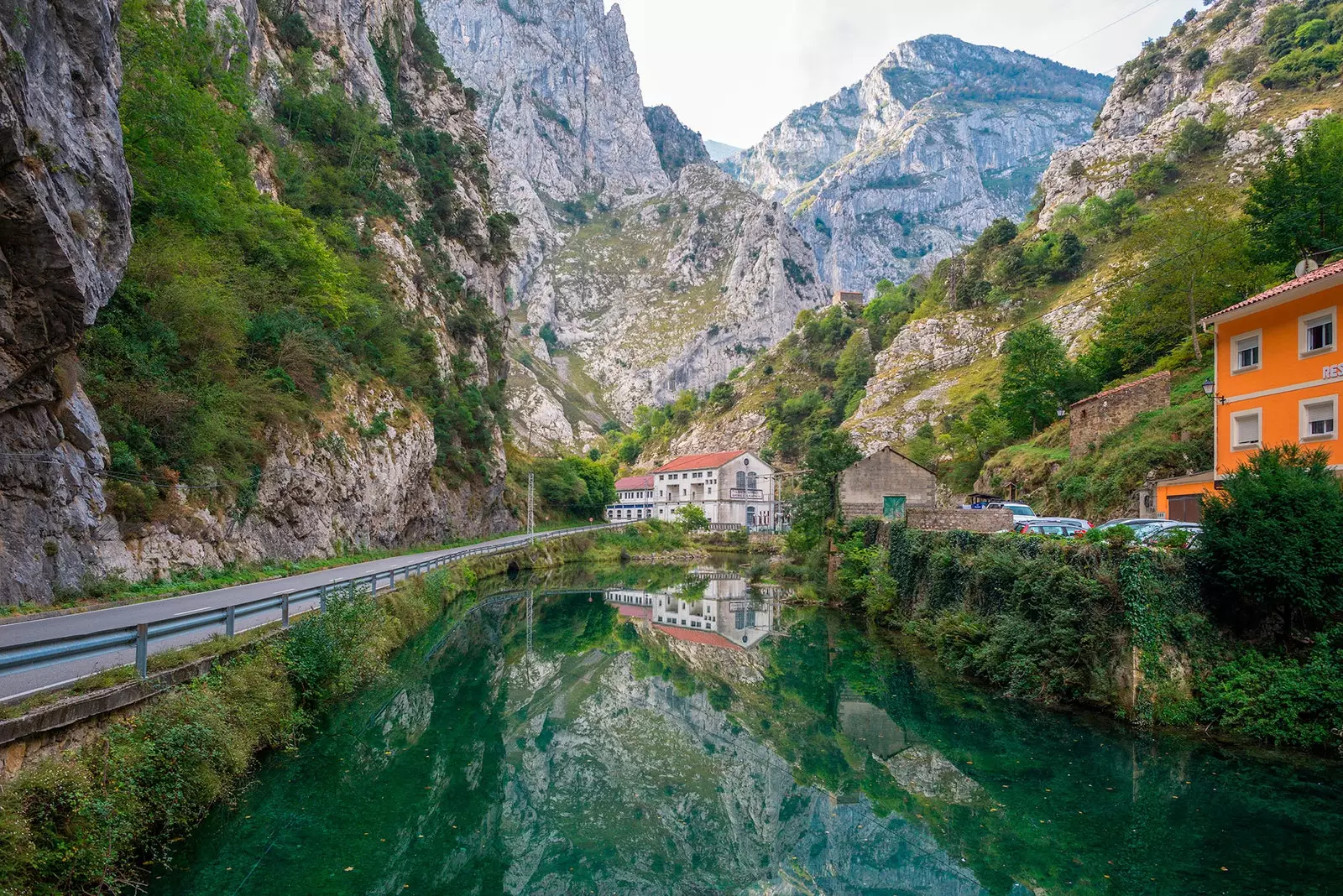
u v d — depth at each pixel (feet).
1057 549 65.36
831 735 68.49
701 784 60.59
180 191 84.58
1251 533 54.03
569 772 62.13
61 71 47.60
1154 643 56.13
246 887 33.76
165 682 35.96
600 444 558.97
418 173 222.28
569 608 145.79
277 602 52.03
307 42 190.49
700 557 261.44
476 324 217.36
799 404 394.73
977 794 48.85
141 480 68.44
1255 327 75.25
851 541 132.16
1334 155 121.19
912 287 457.68
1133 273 177.06
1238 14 361.30
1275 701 51.08
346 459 116.26
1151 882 36.68
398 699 70.59
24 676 33.32
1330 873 36.70
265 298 105.09
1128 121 376.07
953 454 218.18
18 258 45.47
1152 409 119.85
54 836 24.82
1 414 49.03
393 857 40.34
